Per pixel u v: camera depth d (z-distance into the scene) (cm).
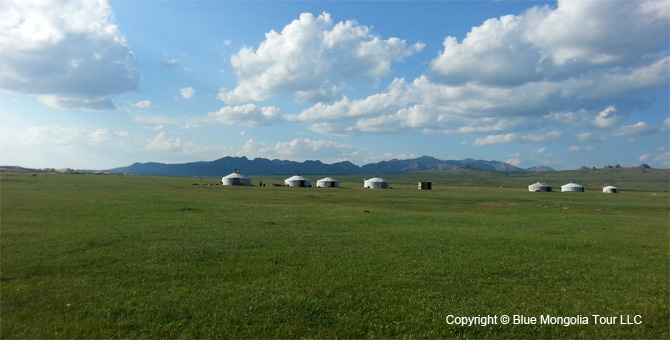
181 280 1489
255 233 2572
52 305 1202
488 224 3506
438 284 1523
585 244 2486
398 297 1359
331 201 6197
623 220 4188
